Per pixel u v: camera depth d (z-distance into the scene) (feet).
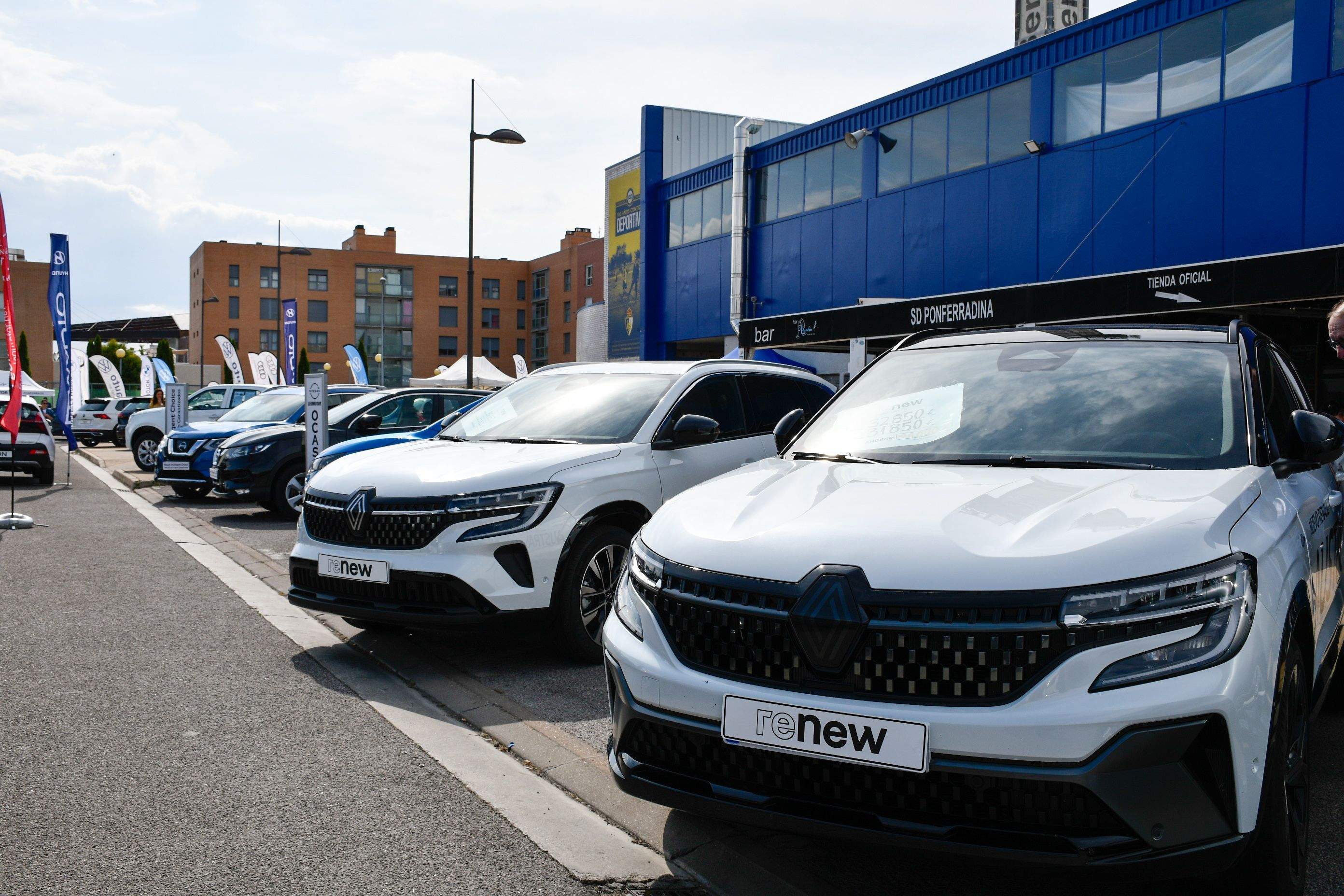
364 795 11.44
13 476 37.04
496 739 13.48
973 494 9.11
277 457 38.50
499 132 72.28
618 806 11.25
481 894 9.19
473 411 21.22
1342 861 9.72
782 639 8.14
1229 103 46.21
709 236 86.63
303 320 280.92
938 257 62.90
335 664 17.12
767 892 9.22
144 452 63.26
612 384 20.07
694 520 9.64
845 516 8.84
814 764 7.98
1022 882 9.39
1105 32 52.06
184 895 9.05
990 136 59.16
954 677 7.55
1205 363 11.41
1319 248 32.42
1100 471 9.84
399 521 16.21
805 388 22.12
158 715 14.12
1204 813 7.20
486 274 299.17
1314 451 10.25
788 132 75.51
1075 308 39.68
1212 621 7.45
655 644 8.98
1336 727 13.87
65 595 22.29
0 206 41.75
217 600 22.24
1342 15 41.86
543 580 16.35
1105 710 7.17
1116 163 51.49
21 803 11.00
